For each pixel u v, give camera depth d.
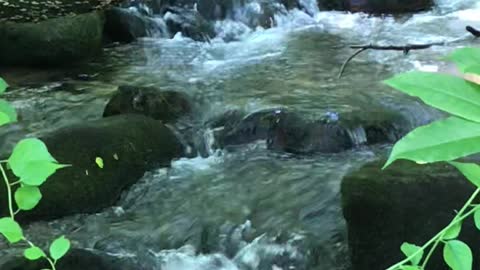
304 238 3.88
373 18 8.62
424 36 7.74
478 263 2.80
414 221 3.09
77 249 3.41
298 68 6.73
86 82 6.43
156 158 4.74
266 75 6.55
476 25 8.14
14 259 3.36
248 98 5.86
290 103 5.64
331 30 8.20
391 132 5.09
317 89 6.03
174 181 4.58
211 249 3.92
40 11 7.99
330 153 4.91
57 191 4.10
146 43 7.65
